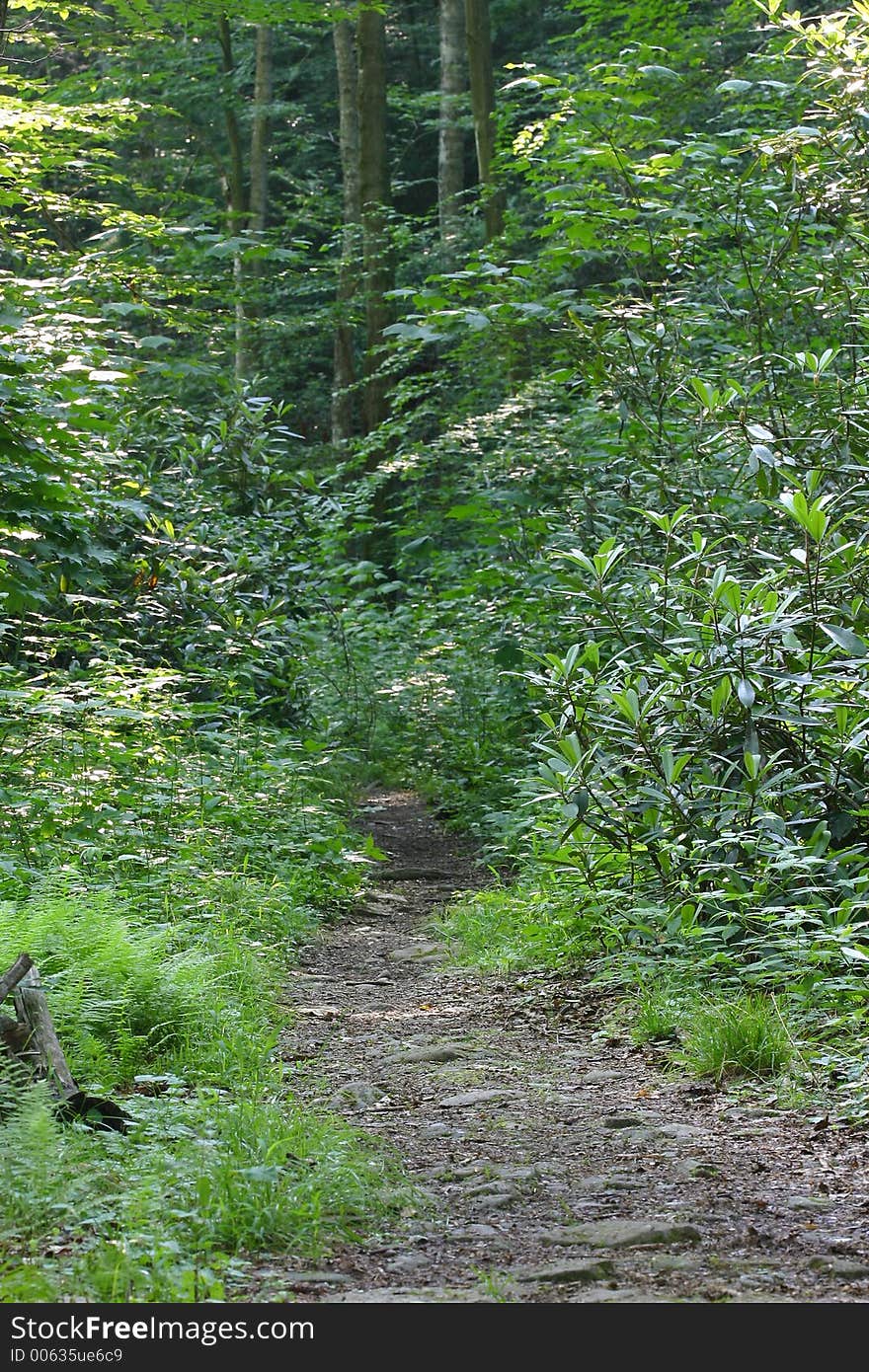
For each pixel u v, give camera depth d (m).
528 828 10.19
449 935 8.12
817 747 6.89
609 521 10.44
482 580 11.91
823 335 10.31
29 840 7.38
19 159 13.32
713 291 10.80
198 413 16.22
